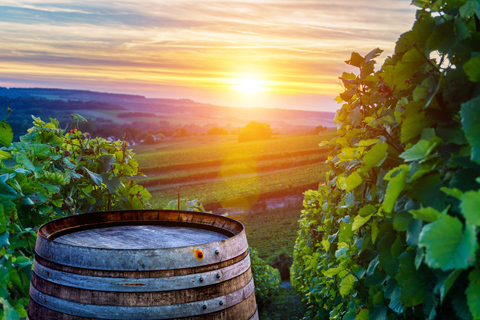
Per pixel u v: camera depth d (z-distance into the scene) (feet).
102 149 12.12
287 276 45.24
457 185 3.10
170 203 14.35
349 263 6.61
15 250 7.71
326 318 15.30
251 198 151.02
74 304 5.18
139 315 5.08
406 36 4.09
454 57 3.38
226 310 5.60
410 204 3.64
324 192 14.29
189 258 5.33
